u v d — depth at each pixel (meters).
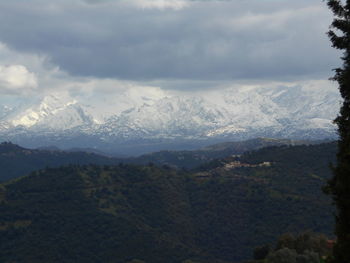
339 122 56.56
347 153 53.50
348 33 57.25
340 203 53.59
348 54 57.28
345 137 55.25
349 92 56.09
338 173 53.84
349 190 53.00
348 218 53.38
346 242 52.47
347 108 56.25
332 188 54.94
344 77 55.94
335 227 54.78
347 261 52.38
